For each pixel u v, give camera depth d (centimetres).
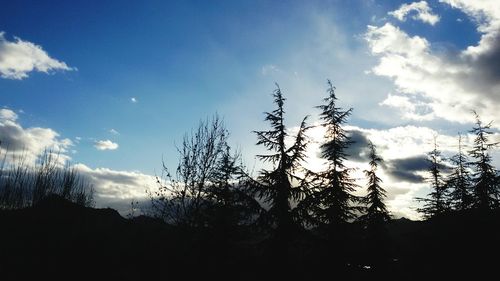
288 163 2061
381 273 2619
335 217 2302
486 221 2139
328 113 2517
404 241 2997
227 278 1828
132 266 1898
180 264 1728
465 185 2511
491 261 2064
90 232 2562
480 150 2389
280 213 2031
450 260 2242
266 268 1955
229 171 1845
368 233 2845
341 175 2362
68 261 2114
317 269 2133
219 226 1844
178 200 1524
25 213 2939
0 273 1861
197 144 1572
